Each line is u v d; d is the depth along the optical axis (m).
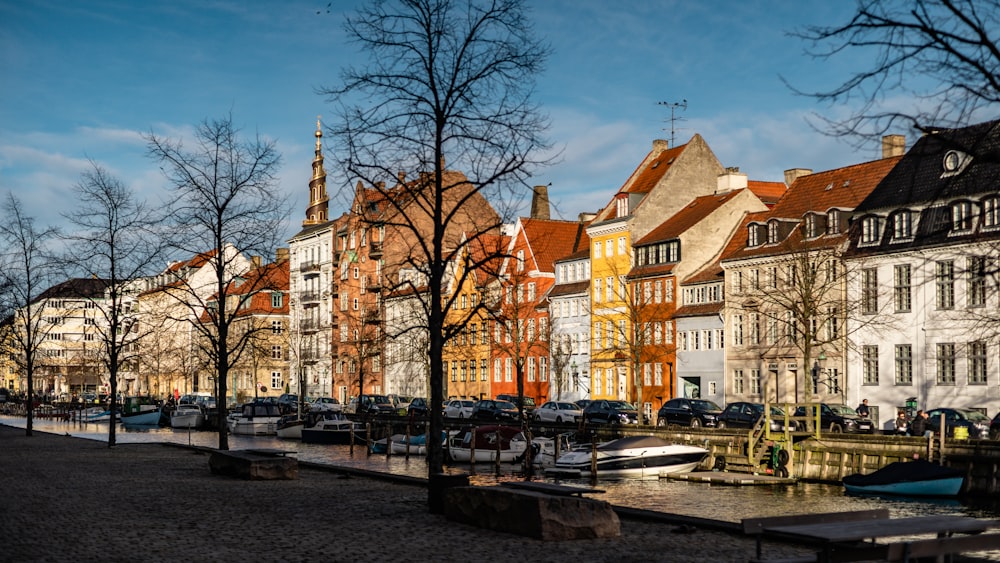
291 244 135.25
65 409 115.38
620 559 18.36
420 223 78.25
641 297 83.94
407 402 94.88
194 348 120.12
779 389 71.81
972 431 51.22
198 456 46.44
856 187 71.88
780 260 71.56
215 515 24.42
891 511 36.38
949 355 58.41
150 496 28.78
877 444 45.03
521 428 58.16
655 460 49.41
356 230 30.34
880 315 63.53
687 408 64.19
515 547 19.66
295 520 23.59
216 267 44.59
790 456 47.66
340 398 120.94
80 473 36.72
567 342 87.75
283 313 135.25
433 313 26.84
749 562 17.02
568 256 96.19
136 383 165.38
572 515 20.64
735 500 39.47
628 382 86.56
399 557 18.48
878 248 63.34
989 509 37.22
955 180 17.64
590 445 51.56
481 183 26.72
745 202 84.12
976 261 17.77
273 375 134.38
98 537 20.61
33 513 24.56
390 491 30.41
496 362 101.75
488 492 22.19
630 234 87.62
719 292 78.62
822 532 15.11
